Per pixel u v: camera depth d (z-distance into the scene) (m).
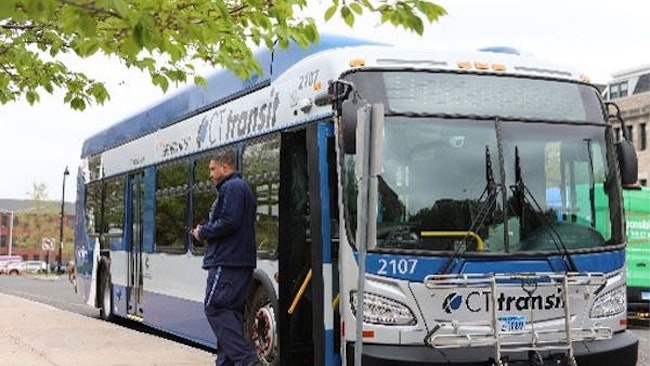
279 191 9.02
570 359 7.66
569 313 7.76
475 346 7.58
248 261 8.14
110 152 17.12
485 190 7.96
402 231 7.70
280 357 8.88
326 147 8.18
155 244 13.88
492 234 7.86
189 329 12.16
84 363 9.97
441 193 7.86
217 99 11.80
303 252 9.08
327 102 8.10
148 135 14.67
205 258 8.23
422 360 7.39
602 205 8.41
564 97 8.57
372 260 7.57
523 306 7.76
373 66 8.09
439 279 7.56
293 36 6.53
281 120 9.43
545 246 8.00
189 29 5.48
